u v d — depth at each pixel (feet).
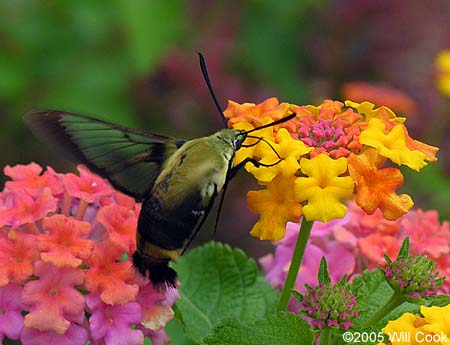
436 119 1.46
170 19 1.39
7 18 1.46
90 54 1.46
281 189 0.93
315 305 0.93
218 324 0.94
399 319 0.89
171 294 0.97
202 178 0.91
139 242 0.93
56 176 1.00
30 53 1.45
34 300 0.93
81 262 0.94
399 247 1.02
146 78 1.45
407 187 1.38
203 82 1.46
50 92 1.43
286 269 1.04
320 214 0.90
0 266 0.93
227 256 1.05
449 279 1.01
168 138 0.94
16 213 0.96
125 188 0.94
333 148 0.93
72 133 0.94
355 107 0.96
